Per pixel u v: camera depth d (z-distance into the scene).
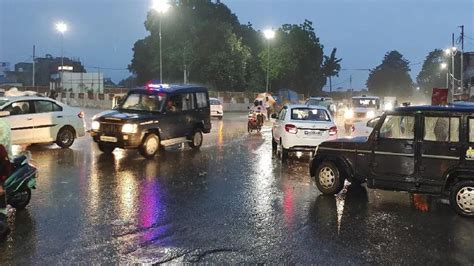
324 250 6.17
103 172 11.53
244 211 8.05
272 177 11.33
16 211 7.83
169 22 59.66
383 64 125.75
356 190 9.92
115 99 27.75
